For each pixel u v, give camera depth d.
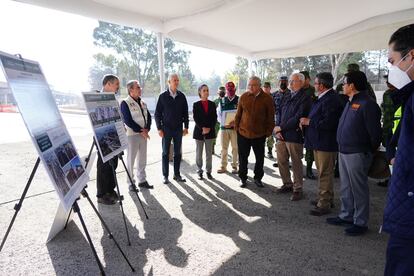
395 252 1.35
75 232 3.39
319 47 11.48
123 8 6.32
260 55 12.08
